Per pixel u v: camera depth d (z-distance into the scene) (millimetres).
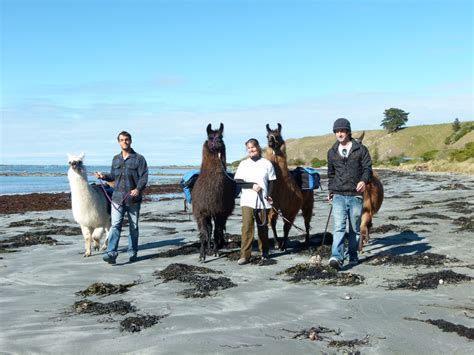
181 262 8781
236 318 5523
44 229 14492
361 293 6465
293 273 7605
